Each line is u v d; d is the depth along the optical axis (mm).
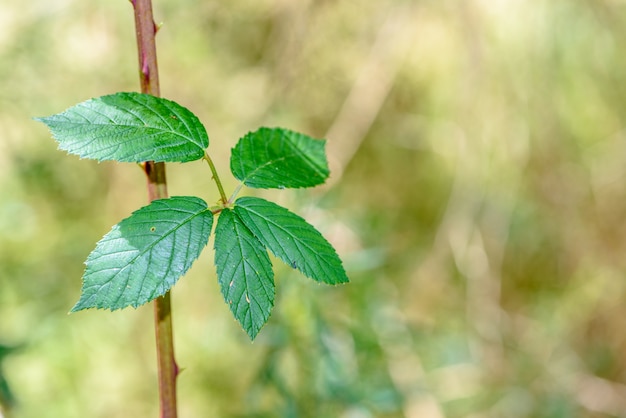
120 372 3346
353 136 3857
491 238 3941
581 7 3533
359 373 2582
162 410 1252
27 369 3037
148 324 3564
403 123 4242
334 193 2867
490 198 3904
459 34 3732
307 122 4051
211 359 3291
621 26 3611
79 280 3596
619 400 3727
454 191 3889
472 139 3758
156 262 1034
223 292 1055
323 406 2412
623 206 4059
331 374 2400
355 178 4371
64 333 3256
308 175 1310
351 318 2660
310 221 2574
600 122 3955
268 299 1071
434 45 3871
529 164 3807
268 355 2389
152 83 1202
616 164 3998
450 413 3482
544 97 3664
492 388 3592
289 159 1328
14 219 3641
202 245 1068
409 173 4414
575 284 4230
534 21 3531
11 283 3422
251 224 1118
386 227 3969
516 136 3719
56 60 3508
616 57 3711
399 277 4004
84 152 1063
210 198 3807
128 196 3869
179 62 3758
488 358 3688
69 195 3830
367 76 3742
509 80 3613
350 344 2535
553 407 3561
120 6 3541
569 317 4164
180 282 3584
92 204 3867
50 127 1072
